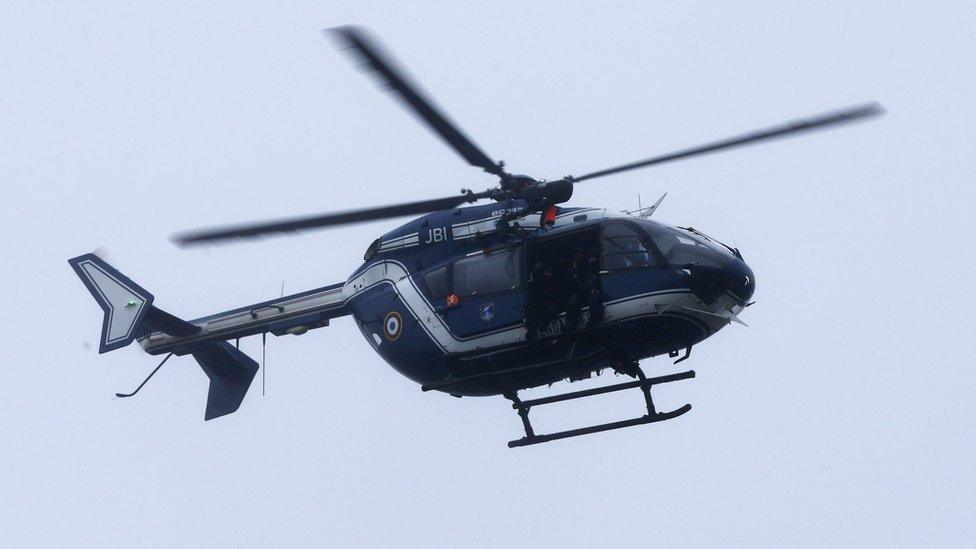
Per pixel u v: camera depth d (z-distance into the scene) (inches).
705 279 2290.8
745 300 2384.4
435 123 2036.2
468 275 2445.9
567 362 2341.3
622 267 2304.4
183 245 2274.9
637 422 2425.0
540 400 2500.0
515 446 2529.5
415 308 2504.9
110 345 3009.4
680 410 2381.9
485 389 2503.7
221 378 3233.3
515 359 2411.4
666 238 2335.1
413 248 2549.2
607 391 2434.8
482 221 2460.6
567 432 2487.7
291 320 2842.0
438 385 2475.4
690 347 2391.7
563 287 2341.3
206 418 3218.5
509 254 2409.0
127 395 3058.6
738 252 2442.2
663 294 2278.5
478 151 2167.8
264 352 2886.3
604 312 2299.5
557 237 2354.8
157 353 3095.5
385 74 1790.1
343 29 1657.2
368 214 2283.5
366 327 2618.1
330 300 2780.5
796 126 2050.9
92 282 3085.6
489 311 2397.9
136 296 3031.5
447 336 2453.2
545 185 2309.3
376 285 2600.9
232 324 2942.9
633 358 2385.6
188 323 3014.3
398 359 2551.7
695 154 2165.4
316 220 2269.9
